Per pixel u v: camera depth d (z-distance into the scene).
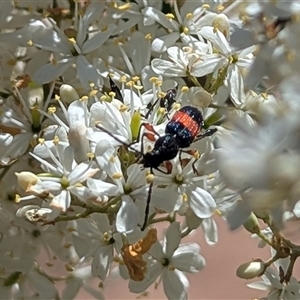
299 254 0.21
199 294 0.32
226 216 0.20
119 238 0.21
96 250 0.21
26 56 0.23
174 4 0.22
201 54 0.21
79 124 0.20
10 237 0.22
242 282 0.32
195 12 0.22
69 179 0.20
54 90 0.22
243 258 0.32
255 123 0.19
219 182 0.20
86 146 0.20
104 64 0.22
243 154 0.18
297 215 0.20
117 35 0.23
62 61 0.22
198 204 0.20
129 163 0.20
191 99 0.21
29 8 0.23
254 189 0.19
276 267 0.22
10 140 0.21
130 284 0.21
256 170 0.18
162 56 0.22
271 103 0.19
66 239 0.22
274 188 0.18
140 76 0.22
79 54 0.22
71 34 0.22
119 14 0.23
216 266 0.32
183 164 0.20
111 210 0.20
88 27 0.22
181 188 0.20
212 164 0.20
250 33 0.20
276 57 0.20
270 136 0.18
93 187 0.20
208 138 0.20
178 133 0.20
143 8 0.23
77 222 0.21
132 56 0.22
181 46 0.22
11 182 0.22
